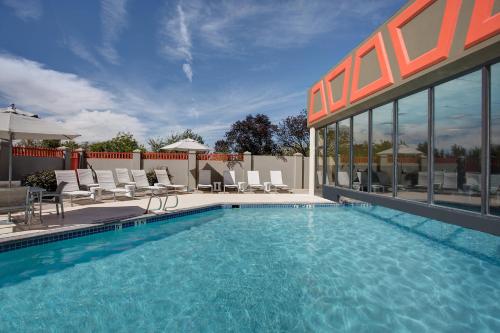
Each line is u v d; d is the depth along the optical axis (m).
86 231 6.43
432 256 5.75
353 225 8.27
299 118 30.86
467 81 5.69
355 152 10.15
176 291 4.15
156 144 26.48
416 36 6.44
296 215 9.55
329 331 3.22
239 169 15.73
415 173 7.13
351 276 4.76
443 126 6.30
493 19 4.57
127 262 5.27
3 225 6.29
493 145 5.20
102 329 3.19
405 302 3.91
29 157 11.62
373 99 8.25
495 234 4.89
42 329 3.18
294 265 5.23
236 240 6.74
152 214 7.93
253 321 3.39
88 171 11.20
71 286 4.29
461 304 3.88
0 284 4.35
